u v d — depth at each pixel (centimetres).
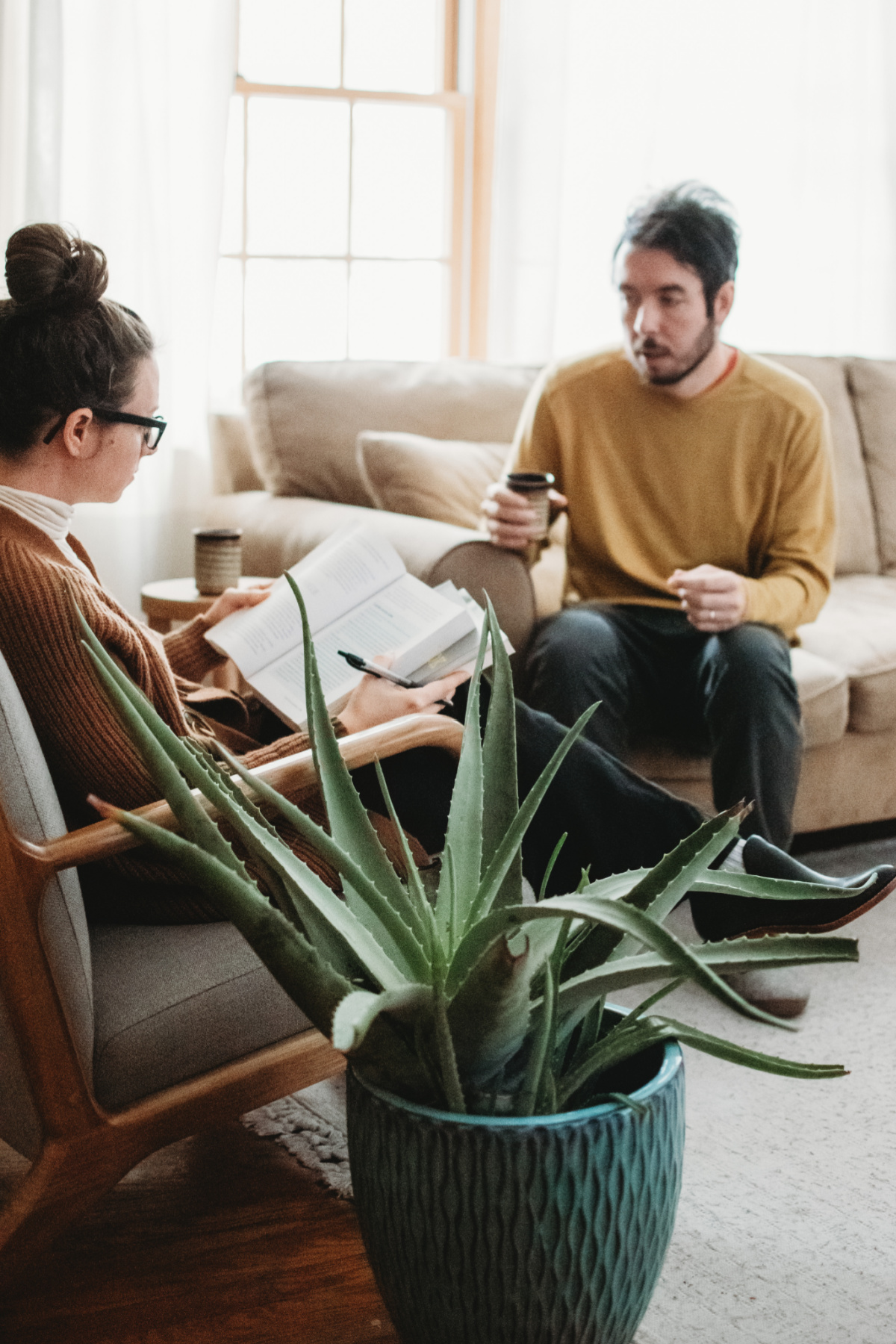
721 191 372
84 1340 119
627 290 214
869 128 384
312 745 106
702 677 209
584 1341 98
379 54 354
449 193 366
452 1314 98
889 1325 120
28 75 267
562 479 231
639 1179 96
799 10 366
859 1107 158
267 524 255
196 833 97
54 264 119
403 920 102
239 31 333
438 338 375
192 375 299
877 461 305
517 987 90
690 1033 98
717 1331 119
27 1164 146
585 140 354
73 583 117
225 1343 119
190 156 292
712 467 222
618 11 350
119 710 92
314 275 354
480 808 105
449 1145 93
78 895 113
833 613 255
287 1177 145
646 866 161
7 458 125
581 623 207
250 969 122
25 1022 108
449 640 154
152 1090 117
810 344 387
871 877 146
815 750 228
